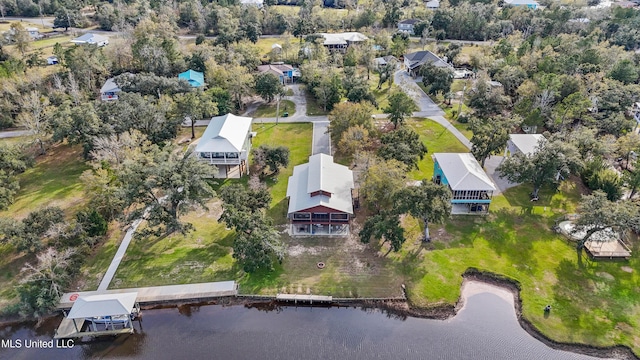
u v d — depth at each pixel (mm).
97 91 107812
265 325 50062
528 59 110625
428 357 46219
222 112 96812
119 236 62125
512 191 72250
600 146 72250
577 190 72375
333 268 56906
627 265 57562
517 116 82625
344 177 67250
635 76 98438
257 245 53938
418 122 97062
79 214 59812
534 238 61875
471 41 155000
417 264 57375
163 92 97812
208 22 156875
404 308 51812
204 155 74125
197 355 46281
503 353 46812
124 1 171125
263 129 93562
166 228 60156
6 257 57781
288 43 135250
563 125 85938
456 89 115125
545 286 54312
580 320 50062
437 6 187125
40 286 51281
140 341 48125
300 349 46938
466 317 50906
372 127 82312
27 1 163875
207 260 58031
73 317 46969
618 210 55094
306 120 98250
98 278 54750
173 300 52344
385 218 57031
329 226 61875
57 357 46625
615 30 140625
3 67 98062
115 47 117312
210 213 67625
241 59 116125
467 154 72688
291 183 67500
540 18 150875
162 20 143000
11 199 65438
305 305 52719
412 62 124062
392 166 62438
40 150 83688
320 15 163375
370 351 46812
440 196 56719
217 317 51094
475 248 60125
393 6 170125
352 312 51812
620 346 47250
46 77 102812
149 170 58375
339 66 127375
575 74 99438
